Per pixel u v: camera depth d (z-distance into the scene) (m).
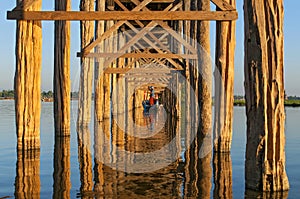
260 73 4.05
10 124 15.46
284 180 4.26
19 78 6.64
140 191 4.37
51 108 35.19
